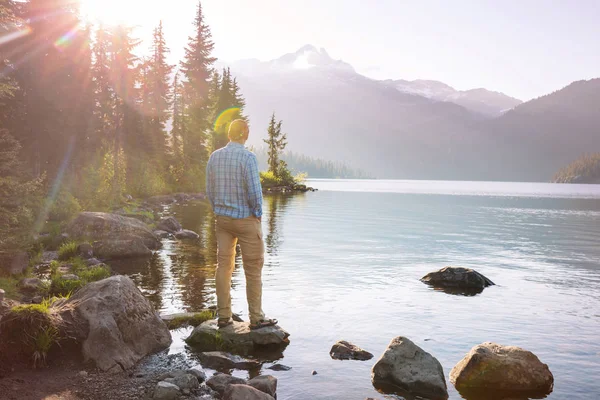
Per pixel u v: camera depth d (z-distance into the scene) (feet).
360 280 30.01
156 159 146.82
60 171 85.25
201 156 181.57
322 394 13.55
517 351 15.23
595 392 13.99
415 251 44.52
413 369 14.55
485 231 65.16
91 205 74.79
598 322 21.17
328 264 35.96
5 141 29.17
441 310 22.94
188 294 24.95
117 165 94.53
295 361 16.12
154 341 17.22
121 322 16.31
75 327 15.52
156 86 162.09
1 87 29.89
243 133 18.81
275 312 22.03
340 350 16.80
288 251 42.68
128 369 15.06
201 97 184.24
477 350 15.16
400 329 19.79
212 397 13.04
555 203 161.68
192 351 17.02
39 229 44.16
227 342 17.42
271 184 215.31
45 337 14.53
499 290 27.96
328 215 87.81
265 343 17.57
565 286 29.40
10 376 13.29
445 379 14.82
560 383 14.61
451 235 59.11
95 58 114.73
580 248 48.85
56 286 25.12
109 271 30.76
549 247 49.37
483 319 21.47
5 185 27.96
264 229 61.87
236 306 22.88
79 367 14.60
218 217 18.69
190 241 47.34
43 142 85.71
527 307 23.80
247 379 14.66
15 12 82.48
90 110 98.63
